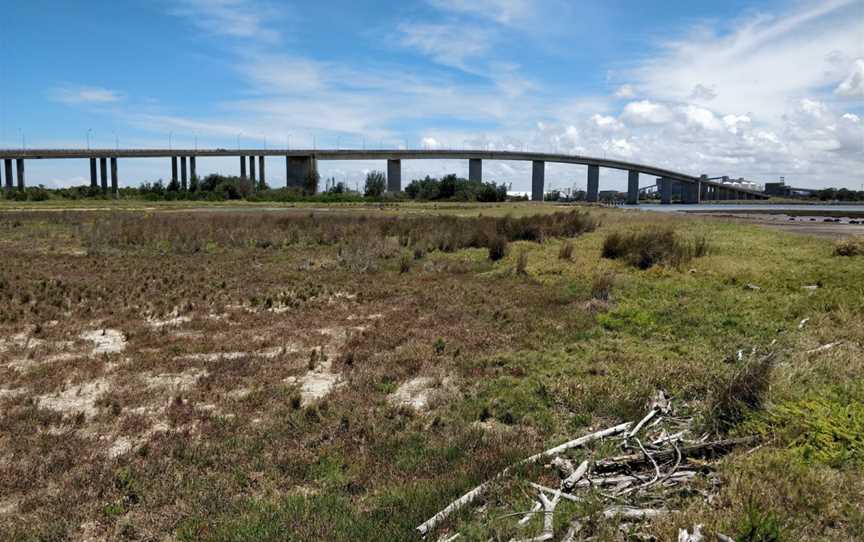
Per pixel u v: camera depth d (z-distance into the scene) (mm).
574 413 7293
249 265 19672
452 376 8688
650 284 15359
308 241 26281
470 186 101812
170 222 32000
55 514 5016
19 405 7383
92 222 33094
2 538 4652
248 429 6777
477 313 12641
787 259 19094
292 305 13484
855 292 13297
